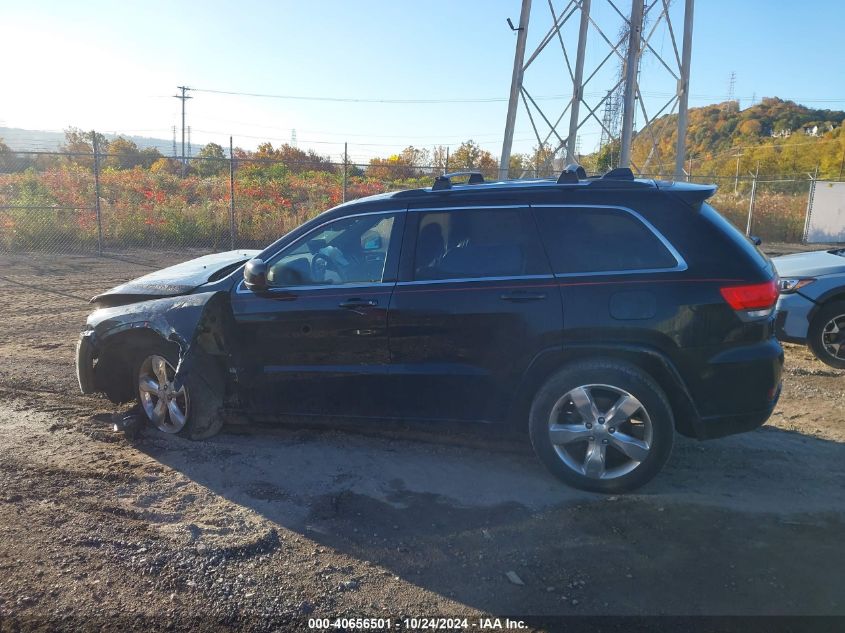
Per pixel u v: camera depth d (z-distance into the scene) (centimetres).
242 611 290
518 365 404
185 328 442
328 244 445
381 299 419
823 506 388
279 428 501
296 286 440
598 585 309
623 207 400
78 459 441
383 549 341
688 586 308
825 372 674
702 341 382
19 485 399
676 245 390
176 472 427
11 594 295
